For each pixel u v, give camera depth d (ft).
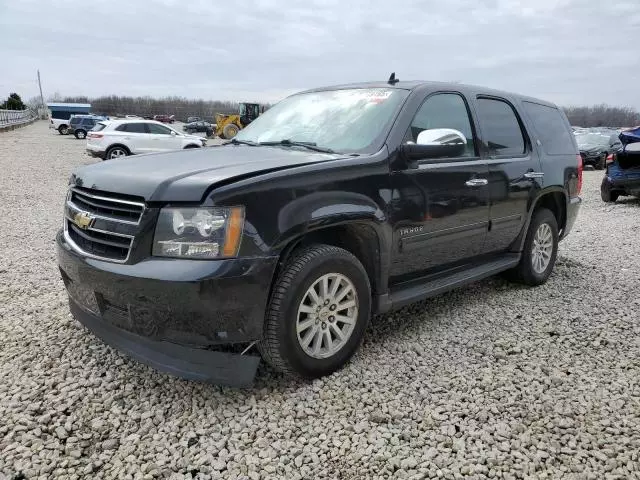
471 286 16.93
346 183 10.34
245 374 9.28
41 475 7.59
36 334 12.00
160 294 8.63
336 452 8.33
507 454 8.40
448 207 12.58
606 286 17.22
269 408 9.41
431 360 11.46
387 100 12.53
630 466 8.15
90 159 65.31
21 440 8.29
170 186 8.94
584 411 9.63
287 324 9.49
